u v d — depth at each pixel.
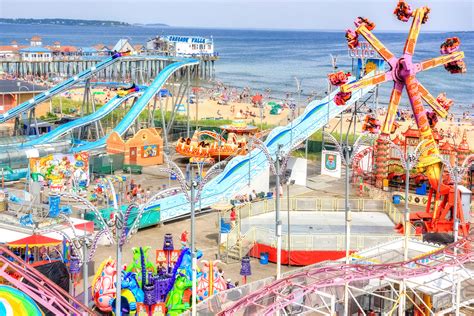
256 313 39.19
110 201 70.81
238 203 71.75
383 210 75.06
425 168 69.25
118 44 179.25
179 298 45.84
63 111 151.00
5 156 87.06
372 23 76.94
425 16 73.81
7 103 130.12
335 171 95.75
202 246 65.06
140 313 45.31
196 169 94.19
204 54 168.50
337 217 72.00
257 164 79.62
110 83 128.75
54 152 93.81
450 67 75.88
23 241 51.88
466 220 68.38
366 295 48.56
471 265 50.03
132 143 95.62
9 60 188.62
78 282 52.75
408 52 74.38
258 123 142.75
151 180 88.88
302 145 101.44
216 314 39.50
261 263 60.91
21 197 62.78
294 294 40.06
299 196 83.62
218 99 185.00
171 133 121.81
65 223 56.66
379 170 86.06
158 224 70.81
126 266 48.34
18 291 36.28
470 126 145.75
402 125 137.38
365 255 52.34
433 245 55.28
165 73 111.69
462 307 47.53
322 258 60.41
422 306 47.75
